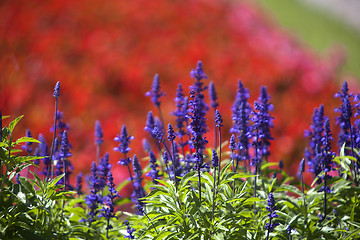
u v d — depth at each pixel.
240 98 5.48
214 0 16.38
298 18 28.25
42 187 4.41
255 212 4.72
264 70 13.90
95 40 13.70
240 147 5.02
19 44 13.59
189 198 4.44
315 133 5.62
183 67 13.23
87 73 12.82
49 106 12.23
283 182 5.59
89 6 14.38
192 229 4.20
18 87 12.40
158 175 5.23
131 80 12.59
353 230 4.34
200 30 14.95
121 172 10.09
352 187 4.82
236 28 15.62
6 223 4.27
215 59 13.83
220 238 4.02
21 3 14.27
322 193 4.88
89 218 4.95
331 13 30.44
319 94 13.96
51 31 13.88
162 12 14.81
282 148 12.09
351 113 4.98
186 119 5.37
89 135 11.61
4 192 4.28
